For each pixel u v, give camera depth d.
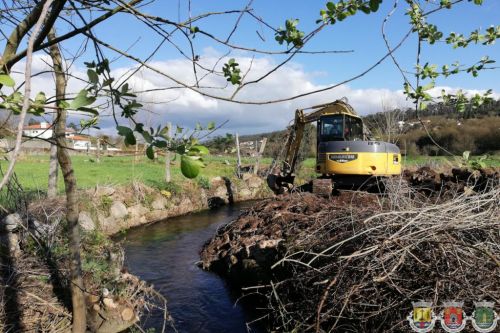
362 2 1.72
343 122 12.44
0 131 1.54
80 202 12.05
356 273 5.01
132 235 13.54
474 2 2.03
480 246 4.47
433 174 12.84
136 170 21.73
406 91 2.27
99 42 1.81
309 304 5.64
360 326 4.79
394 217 5.27
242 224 10.75
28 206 7.83
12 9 1.95
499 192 5.08
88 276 6.63
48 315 5.43
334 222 6.93
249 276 8.38
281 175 14.48
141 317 6.89
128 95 1.70
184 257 11.10
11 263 6.11
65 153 4.66
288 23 1.77
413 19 2.21
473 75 2.27
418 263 4.63
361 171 11.20
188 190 19.19
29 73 1.07
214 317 7.34
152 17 1.78
